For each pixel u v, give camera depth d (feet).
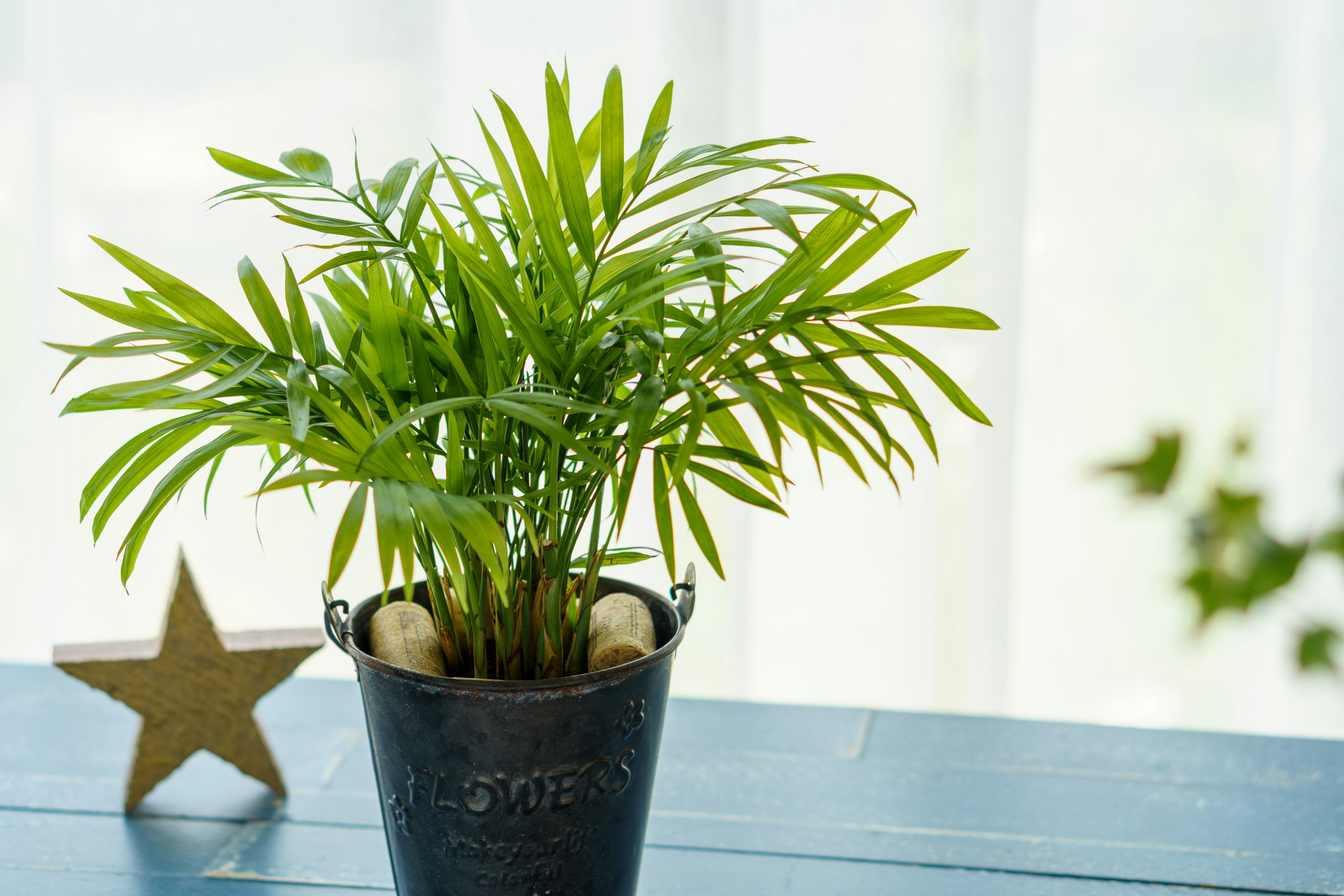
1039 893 3.92
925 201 4.88
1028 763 4.29
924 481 4.99
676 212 4.88
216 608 5.15
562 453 3.64
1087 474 2.88
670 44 4.86
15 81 4.94
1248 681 5.11
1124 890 3.93
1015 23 4.80
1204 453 4.96
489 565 3.34
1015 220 4.86
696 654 5.08
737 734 4.41
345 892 3.94
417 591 3.90
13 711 4.47
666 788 4.22
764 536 5.07
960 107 4.85
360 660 3.60
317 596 5.15
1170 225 4.92
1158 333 4.97
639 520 5.03
